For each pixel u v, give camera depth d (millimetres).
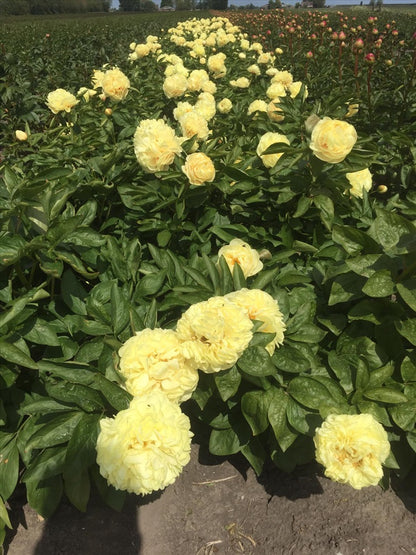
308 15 12914
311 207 2814
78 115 4570
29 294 2033
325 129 2367
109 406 1911
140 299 2387
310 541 2152
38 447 1838
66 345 2242
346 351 2271
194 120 3256
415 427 2111
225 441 2244
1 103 6203
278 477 2414
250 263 2182
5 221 2201
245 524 2238
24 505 2287
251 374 1812
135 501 2322
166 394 1705
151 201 2900
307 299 2506
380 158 4336
